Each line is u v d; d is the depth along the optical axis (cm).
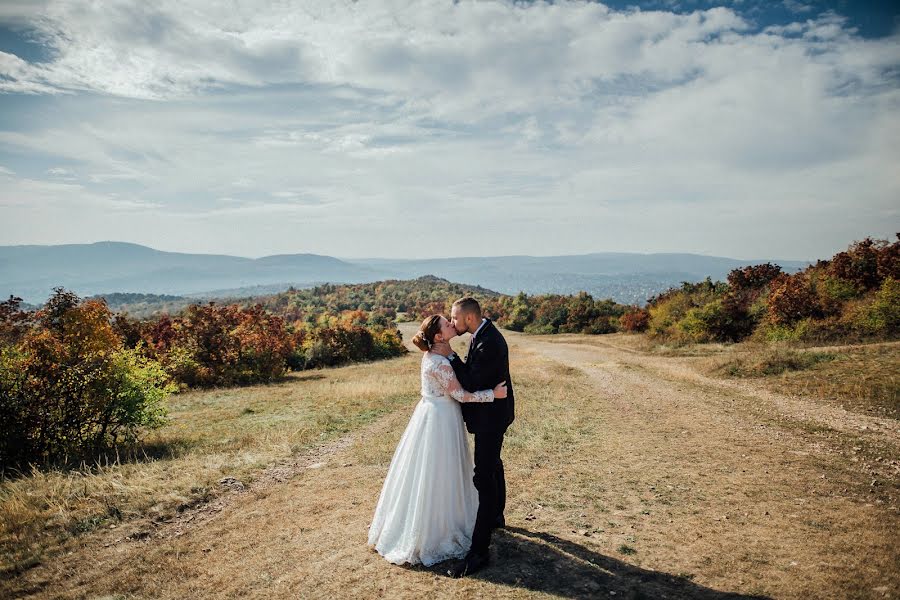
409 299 15275
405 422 1152
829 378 1430
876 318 2084
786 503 575
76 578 435
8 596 407
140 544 504
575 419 1123
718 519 529
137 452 930
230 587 405
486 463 425
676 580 397
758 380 1603
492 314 10181
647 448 853
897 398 1170
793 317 2534
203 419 1326
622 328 5834
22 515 557
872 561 418
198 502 619
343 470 746
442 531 438
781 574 402
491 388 427
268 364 2578
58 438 920
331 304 14475
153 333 2466
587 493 620
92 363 980
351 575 413
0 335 997
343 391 1717
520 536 487
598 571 414
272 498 627
